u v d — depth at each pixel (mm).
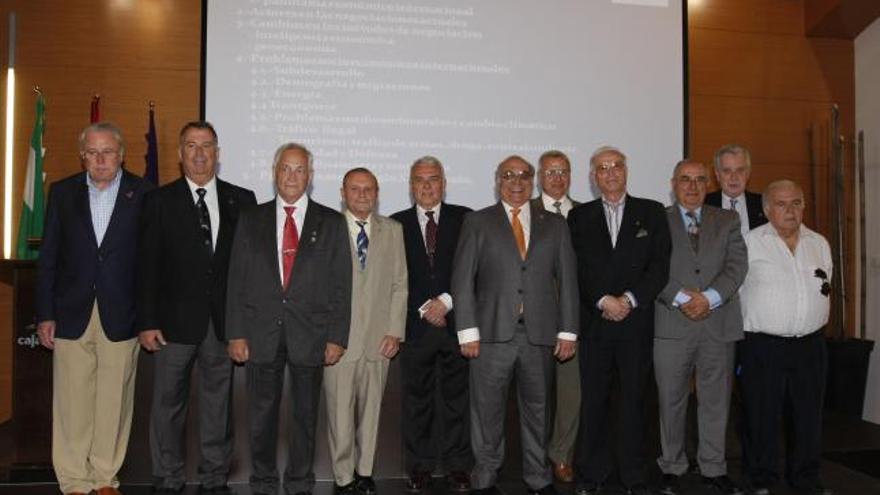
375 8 4316
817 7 5066
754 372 3256
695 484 3303
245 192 3262
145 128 4383
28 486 3199
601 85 4543
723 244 3221
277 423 3082
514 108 4445
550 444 3502
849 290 5234
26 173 4285
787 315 3160
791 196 3195
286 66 4215
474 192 4395
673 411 3205
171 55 4414
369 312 3145
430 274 3324
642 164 4570
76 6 4348
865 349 4875
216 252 3066
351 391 3119
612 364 3123
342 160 4262
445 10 4387
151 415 3104
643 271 3117
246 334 2988
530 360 3051
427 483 3330
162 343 3020
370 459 3162
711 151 5020
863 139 5191
